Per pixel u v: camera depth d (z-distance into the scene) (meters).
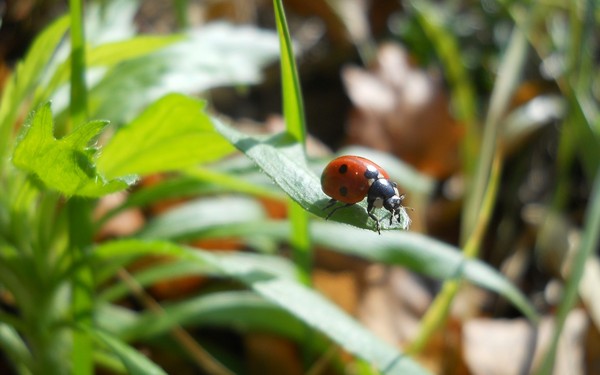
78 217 0.12
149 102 0.13
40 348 0.13
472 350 0.15
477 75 0.20
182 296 0.15
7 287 0.12
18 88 0.12
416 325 0.15
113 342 0.12
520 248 0.17
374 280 0.16
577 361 0.15
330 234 0.13
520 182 0.18
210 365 0.14
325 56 0.20
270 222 0.13
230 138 0.11
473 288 0.16
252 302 0.13
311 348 0.14
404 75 0.18
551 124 0.18
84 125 0.10
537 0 0.18
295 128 0.11
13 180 0.12
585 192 0.18
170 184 0.13
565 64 0.18
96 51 0.12
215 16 0.20
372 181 0.11
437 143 0.18
